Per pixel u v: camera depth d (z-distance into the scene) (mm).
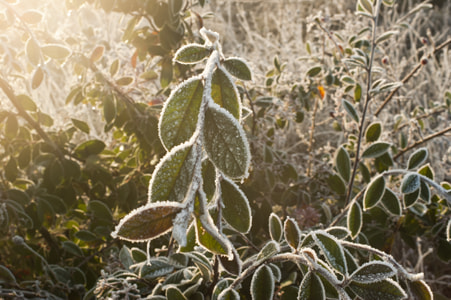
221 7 3062
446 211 906
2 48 930
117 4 1015
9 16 776
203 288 561
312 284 450
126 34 1054
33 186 1045
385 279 423
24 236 1041
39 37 941
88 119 1503
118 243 1000
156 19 1013
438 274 1229
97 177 1037
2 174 1039
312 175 1111
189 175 308
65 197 1009
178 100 323
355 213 683
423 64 1104
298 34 2195
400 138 1041
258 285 485
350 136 1094
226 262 394
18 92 1151
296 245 477
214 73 344
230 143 319
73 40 1050
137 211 294
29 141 1009
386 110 1589
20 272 1012
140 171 1089
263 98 1085
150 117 1045
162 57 1114
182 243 283
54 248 1004
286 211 1057
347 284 429
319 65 1165
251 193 1006
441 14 2908
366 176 909
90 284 907
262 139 1112
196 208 309
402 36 2189
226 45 2475
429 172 667
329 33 1077
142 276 581
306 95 1179
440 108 1167
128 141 1211
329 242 449
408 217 892
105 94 1020
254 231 951
